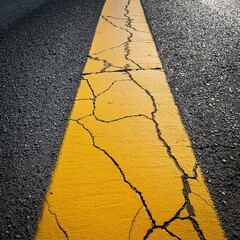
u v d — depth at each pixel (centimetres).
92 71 39
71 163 25
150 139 27
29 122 30
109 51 44
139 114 31
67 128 29
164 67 38
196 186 23
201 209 21
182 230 20
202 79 35
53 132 29
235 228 20
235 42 43
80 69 39
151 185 23
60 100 33
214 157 25
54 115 31
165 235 20
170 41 45
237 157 24
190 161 25
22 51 46
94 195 23
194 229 20
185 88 33
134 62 40
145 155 26
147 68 38
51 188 23
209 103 31
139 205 22
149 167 25
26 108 32
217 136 27
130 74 37
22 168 25
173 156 25
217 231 20
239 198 21
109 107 32
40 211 22
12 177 24
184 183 23
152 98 33
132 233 20
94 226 21
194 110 30
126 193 23
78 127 29
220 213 21
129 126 29
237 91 32
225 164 24
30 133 28
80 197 23
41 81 37
